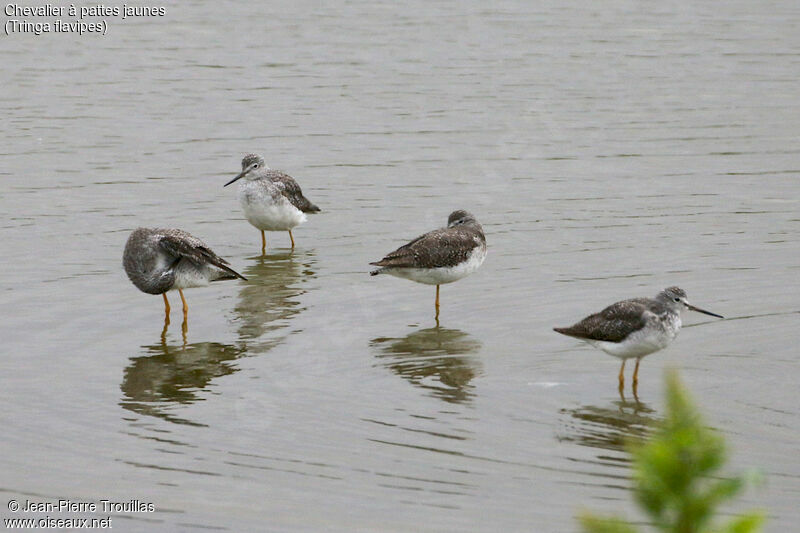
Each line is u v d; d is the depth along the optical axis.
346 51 35.81
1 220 22.58
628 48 36.34
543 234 21.84
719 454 5.05
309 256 21.06
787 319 17.12
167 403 14.27
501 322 17.30
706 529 5.16
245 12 40.22
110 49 35.84
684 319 17.23
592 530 5.24
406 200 24.11
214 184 25.19
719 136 28.36
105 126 29.00
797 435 13.00
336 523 11.15
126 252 16.98
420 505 11.50
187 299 18.53
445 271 17.34
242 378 15.10
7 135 28.12
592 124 29.42
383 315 17.73
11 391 14.62
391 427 13.46
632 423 13.52
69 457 12.74
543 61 34.97
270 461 12.59
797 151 27.19
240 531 11.03
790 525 10.88
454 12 40.53
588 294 18.44
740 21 39.34
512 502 11.52
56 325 17.19
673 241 21.27
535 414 13.84
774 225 22.19
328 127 29.08
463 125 29.33
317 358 15.84
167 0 41.38
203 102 30.97
